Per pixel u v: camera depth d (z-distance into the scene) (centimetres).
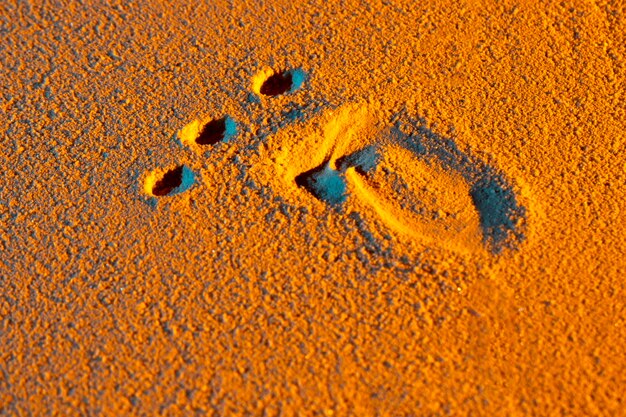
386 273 39
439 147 41
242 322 39
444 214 40
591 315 39
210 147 41
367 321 39
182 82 42
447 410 38
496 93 42
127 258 40
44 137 42
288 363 38
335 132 41
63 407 38
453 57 42
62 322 39
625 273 39
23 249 40
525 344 38
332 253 39
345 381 38
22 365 38
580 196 40
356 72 42
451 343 38
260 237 40
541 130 41
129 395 38
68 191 41
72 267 40
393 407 38
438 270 39
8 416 38
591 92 42
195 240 40
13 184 41
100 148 41
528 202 40
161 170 41
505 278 39
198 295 39
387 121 41
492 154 41
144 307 39
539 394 38
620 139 41
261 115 42
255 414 38
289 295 39
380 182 41
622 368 38
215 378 38
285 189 41
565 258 39
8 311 39
